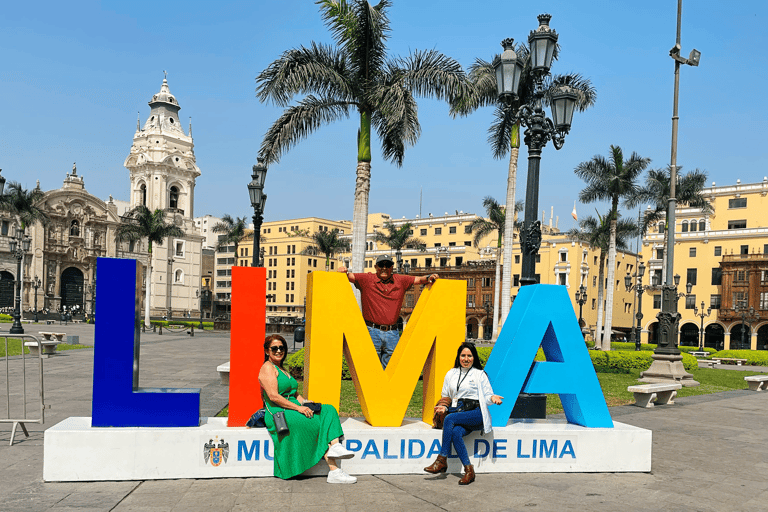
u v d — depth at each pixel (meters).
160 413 6.09
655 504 5.47
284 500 5.23
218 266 114.88
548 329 7.09
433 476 6.18
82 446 5.71
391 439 6.25
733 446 8.33
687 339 64.06
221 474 5.92
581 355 6.93
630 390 12.23
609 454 6.63
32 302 80.12
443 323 6.78
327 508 5.04
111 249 90.19
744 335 59.25
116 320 6.07
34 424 8.30
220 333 50.91
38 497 5.20
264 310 6.37
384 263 7.21
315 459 5.95
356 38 17.00
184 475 5.86
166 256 97.31
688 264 62.81
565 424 6.98
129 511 4.86
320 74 16.67
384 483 5.87
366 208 17.38
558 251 70.06
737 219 61.28
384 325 7.34
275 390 5.99
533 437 6.50
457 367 6.46
